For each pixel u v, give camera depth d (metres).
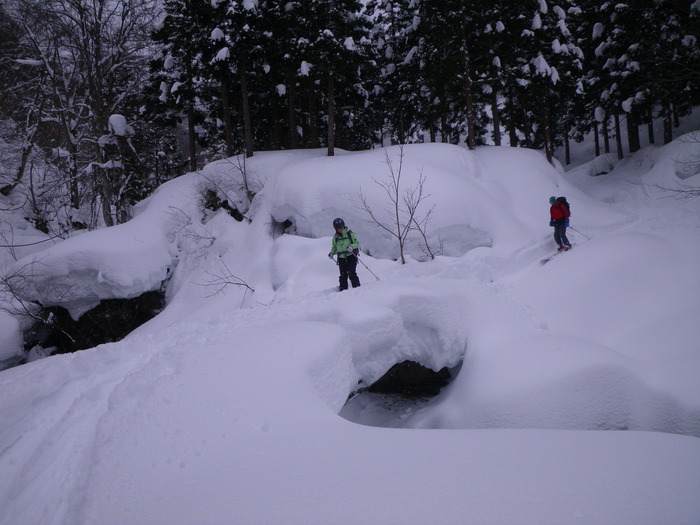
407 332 6.31
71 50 18.58
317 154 18.59
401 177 13.30
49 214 20.30
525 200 15.40
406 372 6.89
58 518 2.46
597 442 2.88
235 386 3.69
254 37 17.91
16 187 21.38
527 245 12.48
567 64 20.38
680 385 5.02
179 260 15.69
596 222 14.25
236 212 17.14
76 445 3.19
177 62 19.77
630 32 19.56
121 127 17.88
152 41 19.50
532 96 20.56
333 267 11.88
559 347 5.44
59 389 4.26
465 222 12.66
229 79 19.62
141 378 3.96
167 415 3.29
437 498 2.14
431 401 6.45
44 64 17.64
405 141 36.50
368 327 5.63
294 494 2.27
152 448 2.91
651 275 7.59
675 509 1.92
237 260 14.41
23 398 4.32
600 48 20.58
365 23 18.52
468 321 6.40
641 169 20.17
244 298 12.38
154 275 14.59
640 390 5.09
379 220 12.77
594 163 25.02
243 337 4.82
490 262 11.22
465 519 1.92
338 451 2.82
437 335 6.26
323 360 4.43
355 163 14.30
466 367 5.77
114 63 19.31
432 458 2.67
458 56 18.22
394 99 27.09
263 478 2.48
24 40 18.69
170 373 4.05
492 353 5.60
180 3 18.23
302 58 17.88
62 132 20.02
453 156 15.77
